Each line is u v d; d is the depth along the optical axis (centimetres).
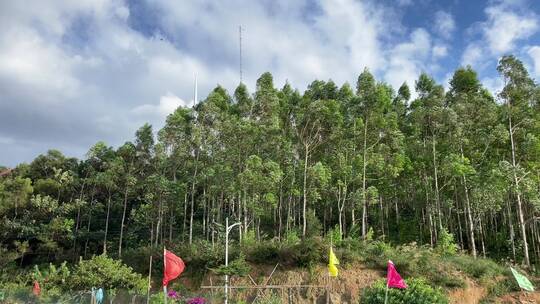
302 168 4562
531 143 3653
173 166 5250
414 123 4828
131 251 4494
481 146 4169
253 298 3212
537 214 4056
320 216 5572
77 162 7025
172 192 4909
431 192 4403
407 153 4631
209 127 4997
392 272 1956
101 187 6212
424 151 4341
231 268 3067
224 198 5222
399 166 4306
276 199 4691
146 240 5650
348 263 3275
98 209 5984
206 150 4969
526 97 3791
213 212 4662
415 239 4609
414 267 3139
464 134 4066
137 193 6166
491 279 3086
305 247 3388
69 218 5897
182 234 5091
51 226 5434
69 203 5997
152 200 5222
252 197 4447
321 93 5634
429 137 4447
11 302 2786
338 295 3106
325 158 4838
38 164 6894
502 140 3741
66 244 5650
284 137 4878
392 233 4950
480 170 3978
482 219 4569
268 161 4344
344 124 4809
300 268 3344
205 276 3553
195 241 4319
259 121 4906
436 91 4491
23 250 5344
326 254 3344
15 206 5847
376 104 4316
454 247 3588
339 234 3606
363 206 4031
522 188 3562
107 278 3250
